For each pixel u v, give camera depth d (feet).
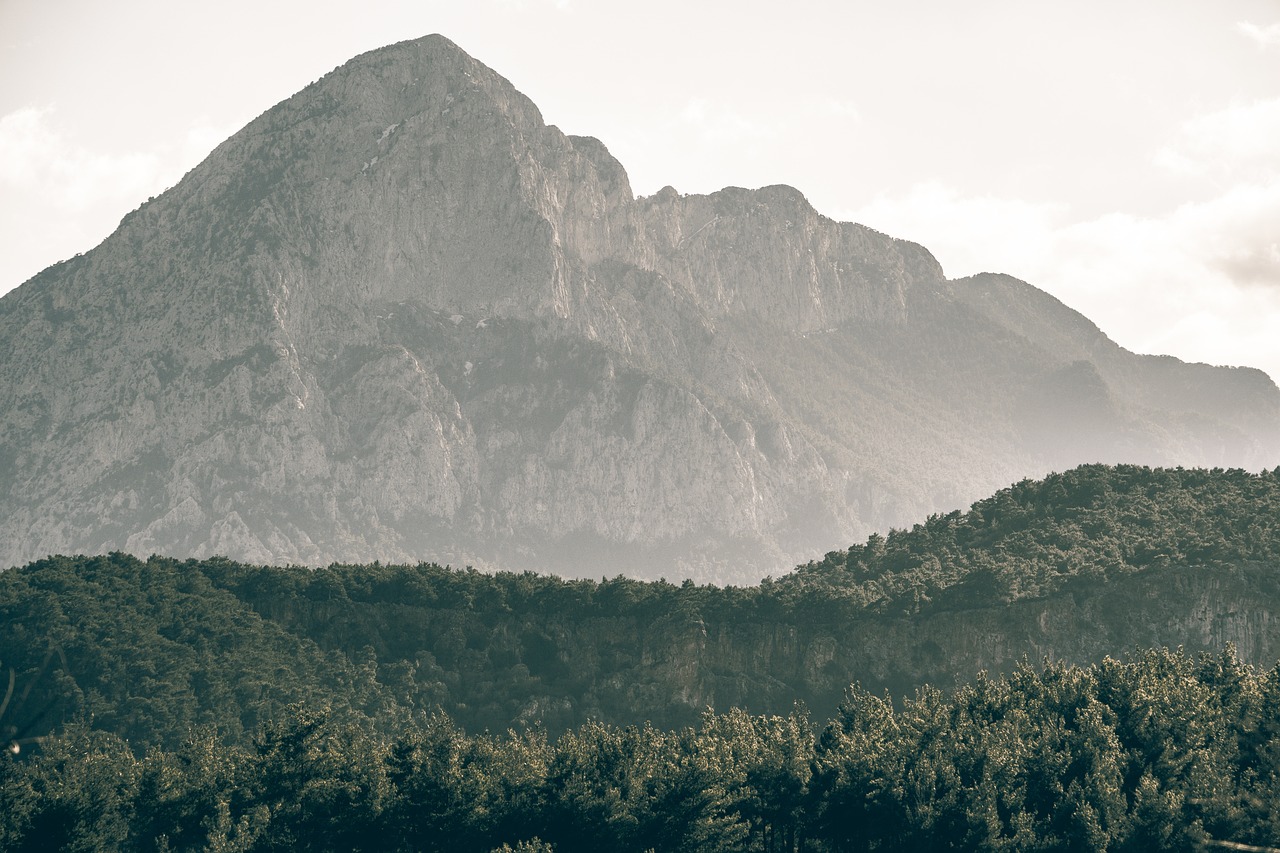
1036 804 606.55
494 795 622.95
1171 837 567.59
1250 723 626.23
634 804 615.98
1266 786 586.45
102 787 630.33
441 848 611.47
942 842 594.65
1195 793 587.27
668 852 607.78
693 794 615.16
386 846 611.88
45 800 603.67
